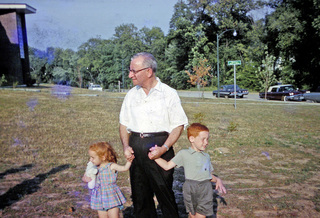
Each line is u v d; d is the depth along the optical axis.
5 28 23.59
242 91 27.84
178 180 4.50
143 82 2.56
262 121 10.94
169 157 2.66
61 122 9.11
